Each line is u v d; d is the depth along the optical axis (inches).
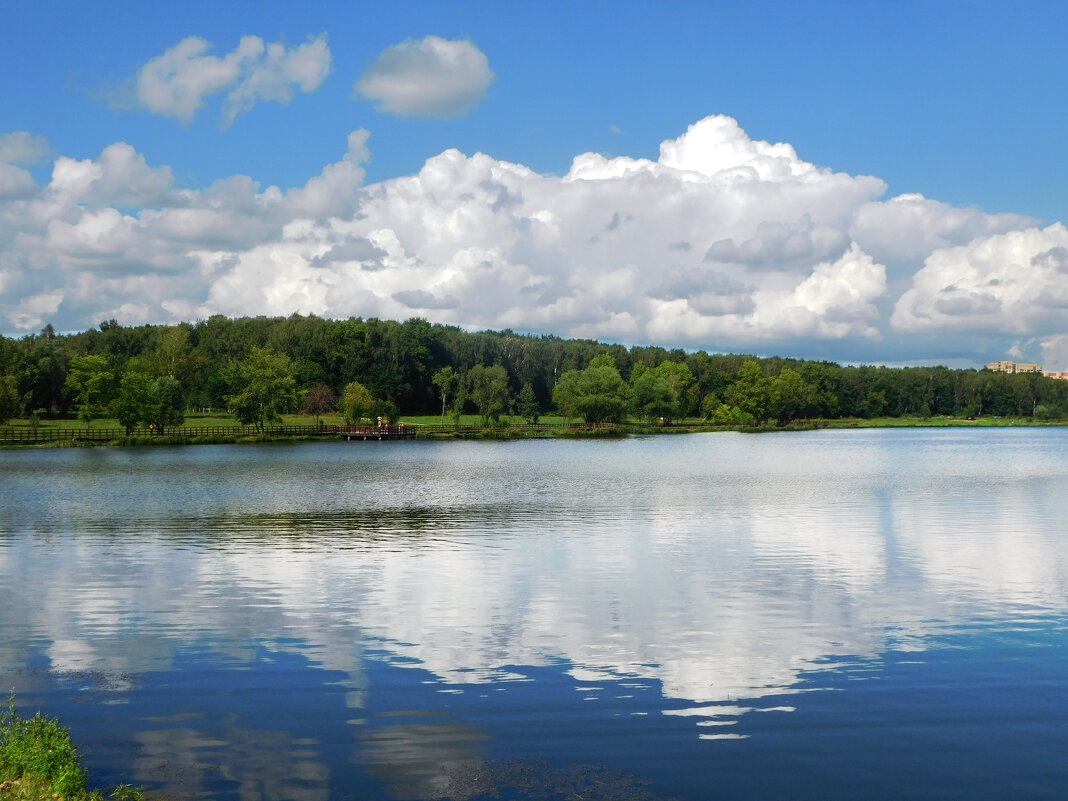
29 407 5452.8
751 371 7022.6
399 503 1828.2
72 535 1359.5
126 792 447.2
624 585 964.0
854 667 666.2
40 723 494.3
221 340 6781.5
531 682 631.2
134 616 826.2
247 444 4424.2
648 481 2399.1
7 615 830.5
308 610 850.1
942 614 829.8
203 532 1389.0
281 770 481.4
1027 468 2920.8
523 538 1315.2
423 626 787.4
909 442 5201.8
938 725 549.6
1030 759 500.1
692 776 478.0
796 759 500.1
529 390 6117.1
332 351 6535.4
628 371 7706.7
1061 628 777.6
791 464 3174.2
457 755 503.2
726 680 635.5
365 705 583.2
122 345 7293.3
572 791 458.9
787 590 936.9
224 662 678.5
